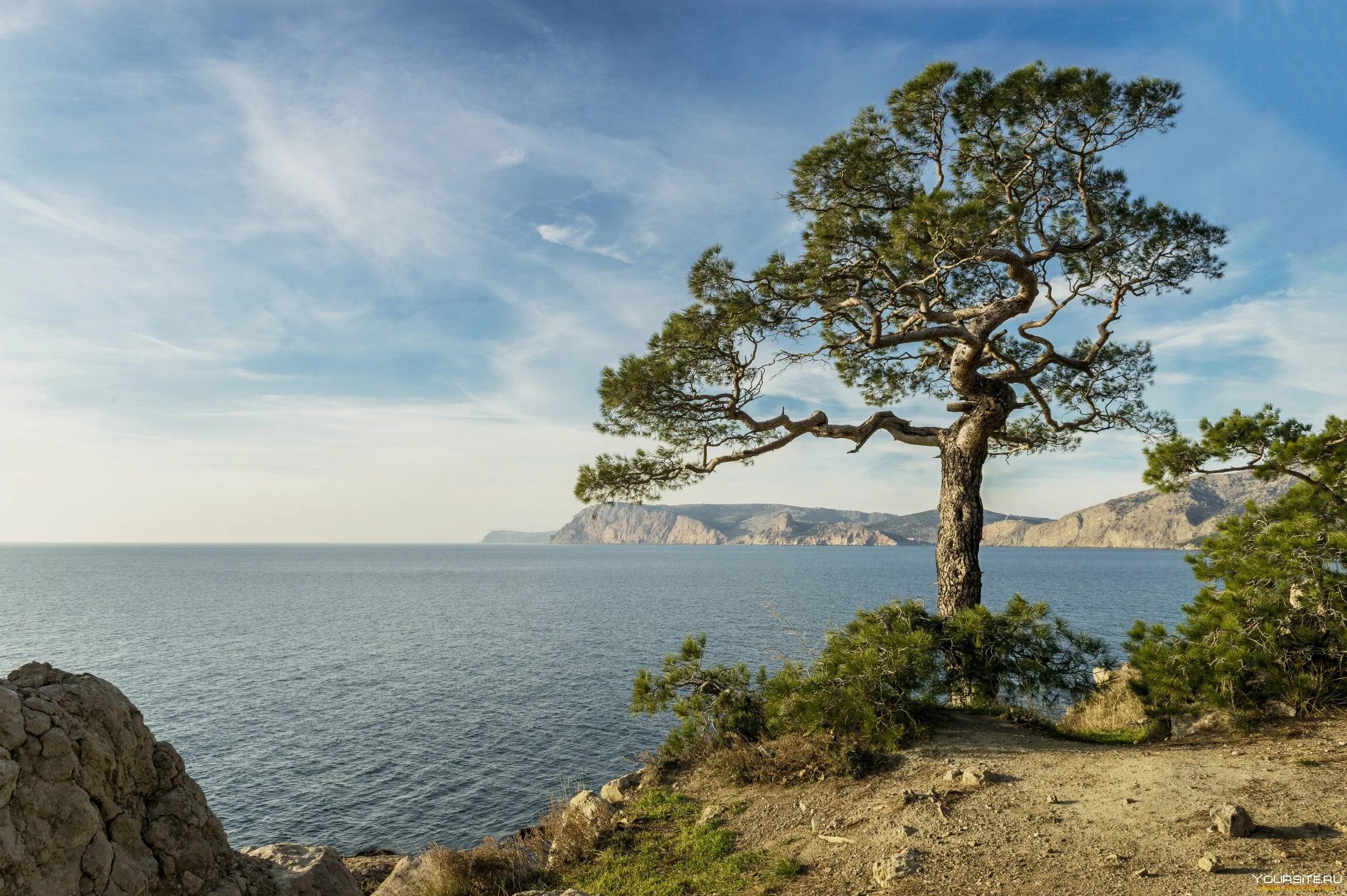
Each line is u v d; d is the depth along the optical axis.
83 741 4.08
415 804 22.98
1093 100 11.80
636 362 13.10
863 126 12.91
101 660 49.25
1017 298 12.38
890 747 9.75
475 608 83.75
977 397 13.82
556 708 34.00
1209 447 11.64
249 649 53.88
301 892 4.82
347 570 184.00
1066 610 63.97
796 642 47.06
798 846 7.93
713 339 13.00
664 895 7.51
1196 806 7.02
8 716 3.80
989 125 12.52
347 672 44.34
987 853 6.73
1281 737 8.86
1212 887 5.51
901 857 6.78
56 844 3.75
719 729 11.75
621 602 87.56
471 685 39.69
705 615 70.19
